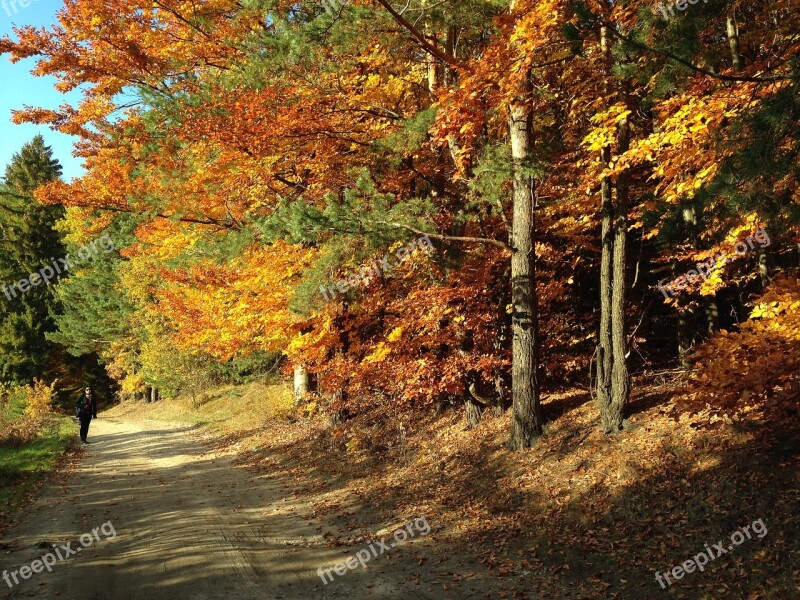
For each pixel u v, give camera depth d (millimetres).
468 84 9625
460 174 12172
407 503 10188
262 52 10828
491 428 12734
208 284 15992
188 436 23375
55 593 6242
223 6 13242
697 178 7988
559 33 8570
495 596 6305
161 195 14953
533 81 11930
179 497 11172
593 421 10852
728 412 6891
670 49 5914
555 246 15461
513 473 10227
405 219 10461
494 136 13883
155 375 33438
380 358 13234
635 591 6141
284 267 14062
